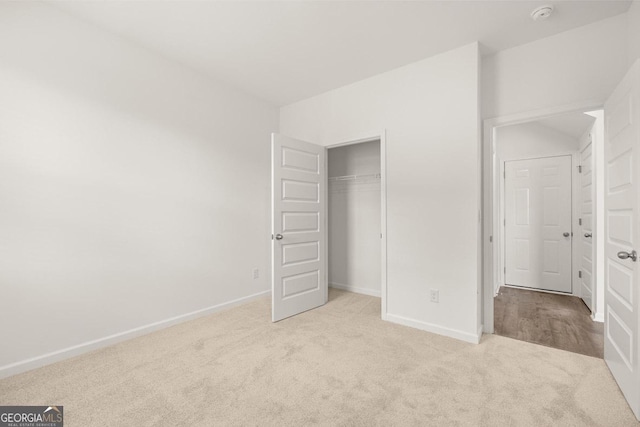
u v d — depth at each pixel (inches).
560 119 133.4
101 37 92.7
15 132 77.2
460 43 98.4
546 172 161.3
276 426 58.4
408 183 111.0
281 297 117.3
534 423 59.0
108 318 93.9
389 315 115.3
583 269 143.5
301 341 96.8
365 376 75.9
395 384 72.4
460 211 99.7
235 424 58.9
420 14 84.4
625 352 66.6
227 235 130.2
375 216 153.6
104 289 93.0
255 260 142.7
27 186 79.0
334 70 117.8
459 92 100.3
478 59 97.6
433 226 105.3
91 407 63.9
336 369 79.3
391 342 96.0
